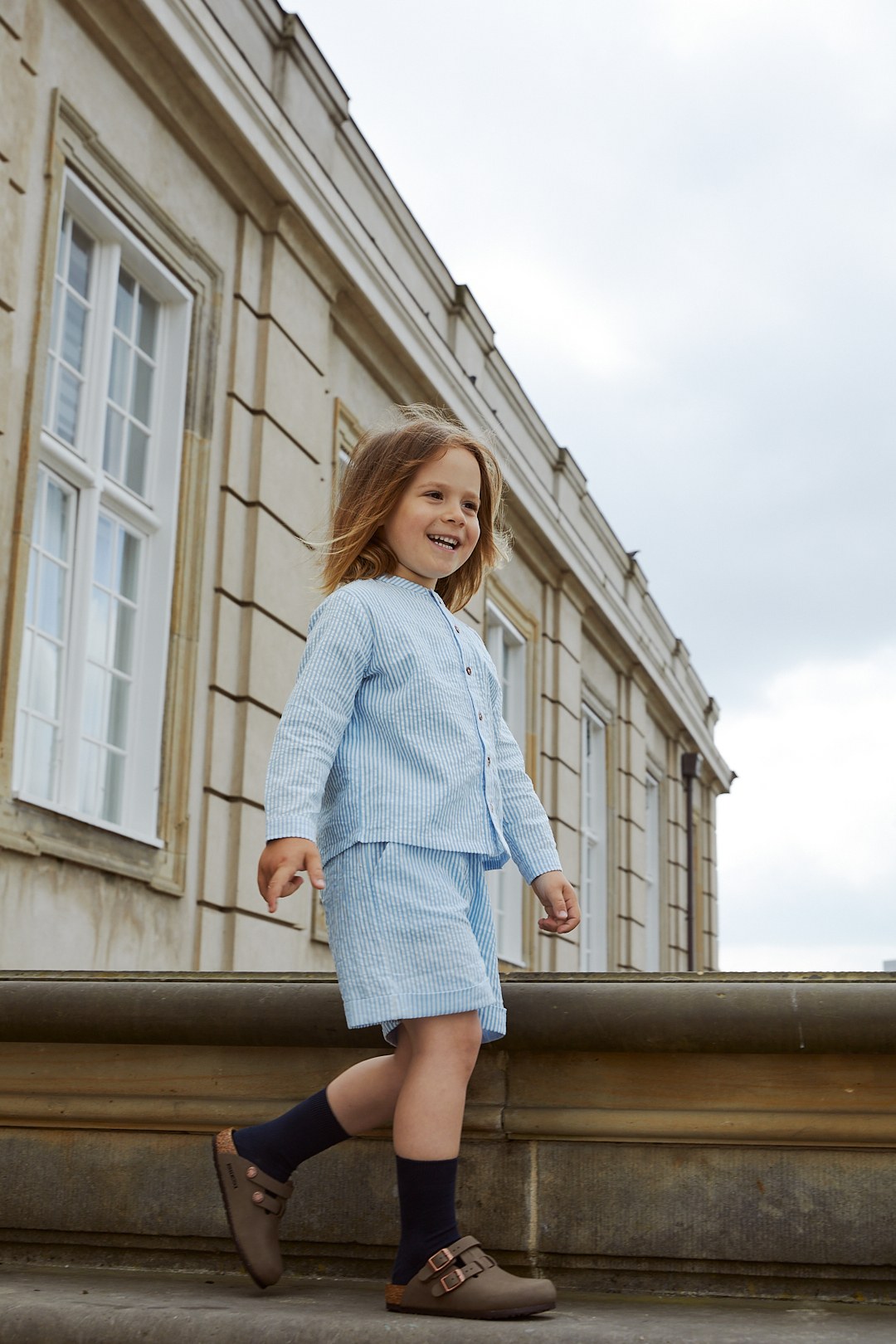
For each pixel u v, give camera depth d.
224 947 6.65
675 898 18.39
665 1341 1.66
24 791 5.51
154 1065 2.36
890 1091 2.14
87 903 5.61
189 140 6.78
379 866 1.94
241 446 7.10
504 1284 1.84
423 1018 1.91
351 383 8.73
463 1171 2.25
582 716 14.30
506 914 11.80
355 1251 2.26
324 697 2.01
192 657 6.55
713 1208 2.17
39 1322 1.78
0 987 2.36
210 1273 2.29
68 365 5.97
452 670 2.15
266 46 7.64
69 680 5.80
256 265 7.39
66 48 5.86
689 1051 2.17
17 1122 2.39
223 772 6.74
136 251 6.37
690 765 18.28
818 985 2.14
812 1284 2.13
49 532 5.81
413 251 9.93
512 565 12.15
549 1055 2.25
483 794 2.08
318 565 2.32
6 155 5.29
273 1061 2.32
